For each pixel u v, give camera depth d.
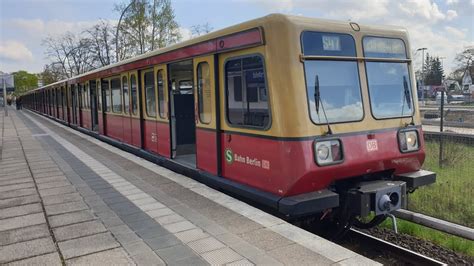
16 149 11.94
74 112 19.06
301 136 4.83
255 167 5.53
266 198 5.22
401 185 5.41
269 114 5.16
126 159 9.42
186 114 9.00
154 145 9.20
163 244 4.17
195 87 6.93
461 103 37.47
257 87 5.38
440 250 5.65
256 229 4.50
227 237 4.29
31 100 48.47
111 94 12.30
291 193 4.95
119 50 29.47
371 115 5.47
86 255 3.95
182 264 3.69
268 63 5.07
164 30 29.14
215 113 6.37
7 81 36.66
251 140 5.57
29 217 5.18
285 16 4.94
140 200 5.83
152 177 7.33
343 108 5.23
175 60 7.55
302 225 5.98
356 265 3.57
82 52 41.69
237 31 5.62
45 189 6.69
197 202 5.61
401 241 5.97
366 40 5.57
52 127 20.47
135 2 27.70
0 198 6.18
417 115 6.04
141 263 3.73
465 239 5.86
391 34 5.85
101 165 8.77
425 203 7.34
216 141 6.40
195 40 6.76
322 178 5.01
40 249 4.12
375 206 5.13
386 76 5.77
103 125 13.34
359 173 5.37
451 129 17.48
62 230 4.66
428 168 10.03
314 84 5.01
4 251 4.08
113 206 5.58
